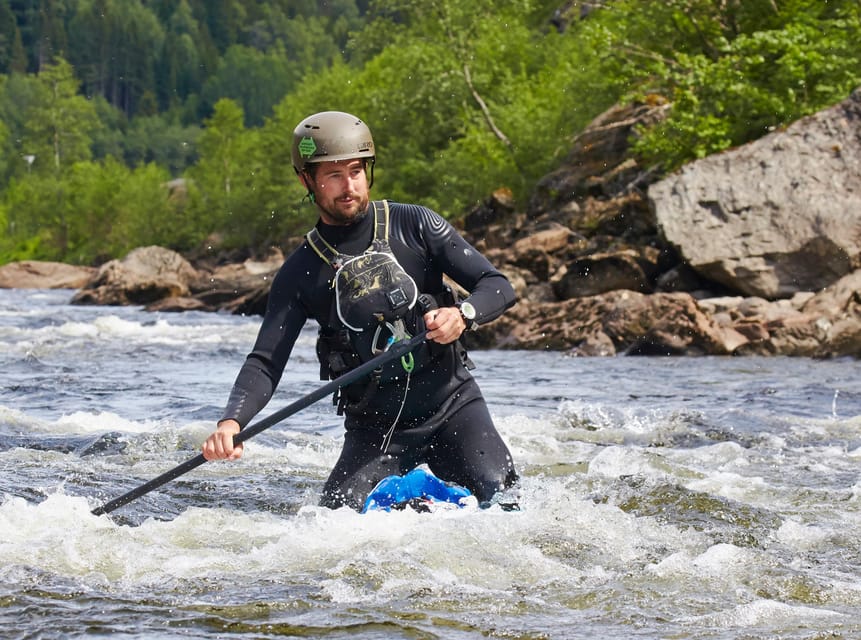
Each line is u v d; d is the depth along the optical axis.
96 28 181.12
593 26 32.72
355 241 5.74
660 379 14.25
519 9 46.56
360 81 63.19
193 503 6.42
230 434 5.43
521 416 9.95
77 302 44.25
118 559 4.95
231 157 86.62
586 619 4.14
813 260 20.69
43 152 120.31
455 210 42.69
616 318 18.62
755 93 26.92
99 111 161.38
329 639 3.89
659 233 22.88
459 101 47.03
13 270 65.38
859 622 4.11
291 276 5.79
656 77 31.19
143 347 19.77
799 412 10.89
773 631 3.99
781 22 29.72
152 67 183.50
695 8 30.64
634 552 5.09
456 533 5.21
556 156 38.72
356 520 5.41
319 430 9.55
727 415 10.19
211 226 84.00
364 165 5.74
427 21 46.12
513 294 5.70
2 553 4.98
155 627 4.03
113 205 94.75
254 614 4.19
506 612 4.23
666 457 7.96
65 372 14.93
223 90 170.25
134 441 8.41
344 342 5.73
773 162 21.72
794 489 6.71
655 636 3.94
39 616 4.14
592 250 26.20
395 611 4.21
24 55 182.25
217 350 19.00
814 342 17.78
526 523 5.44
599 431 9.38
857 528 5.68
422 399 5.83
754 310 19.66
